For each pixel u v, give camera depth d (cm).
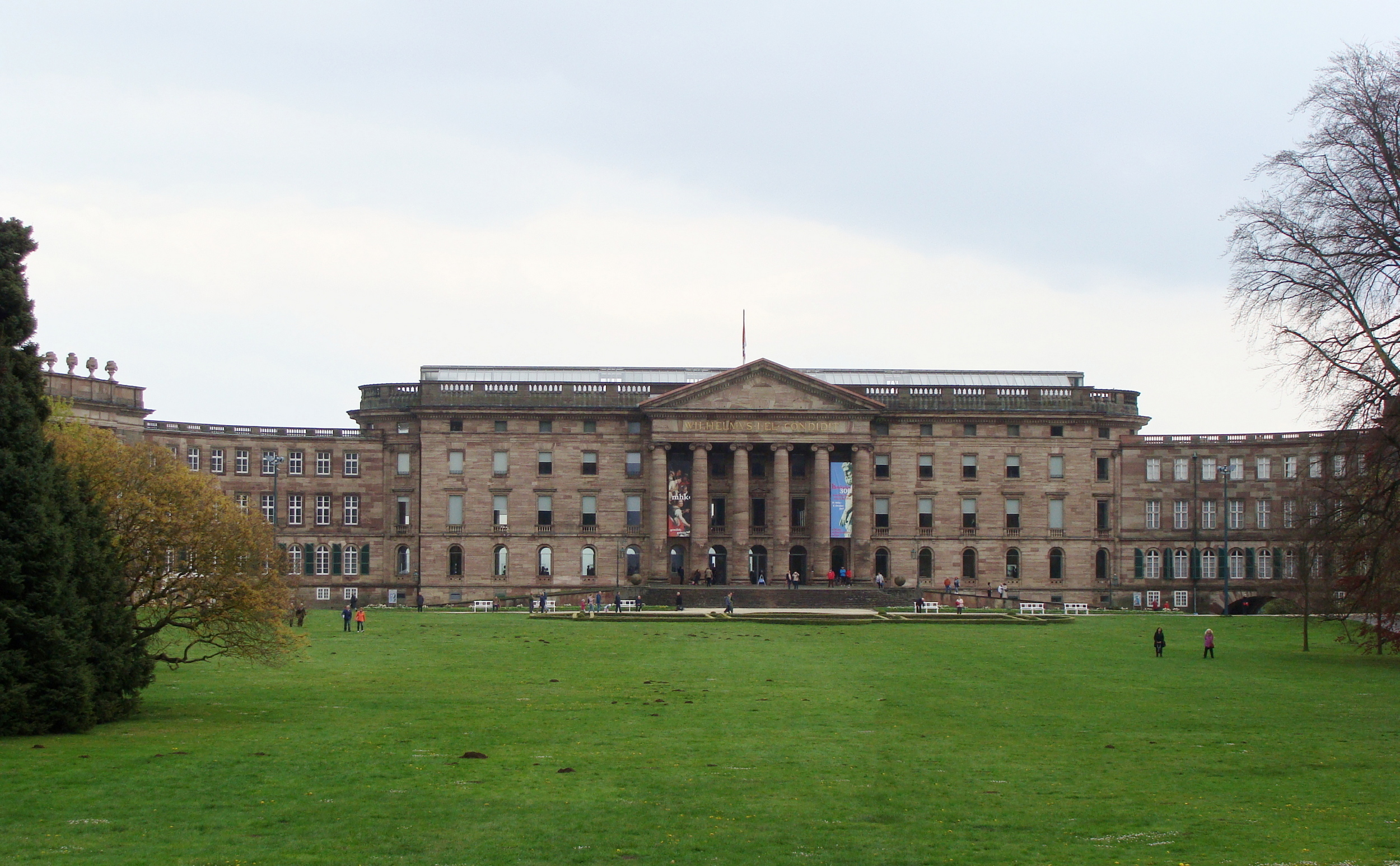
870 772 3672
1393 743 4181
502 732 4316
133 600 4994
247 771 3578
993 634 8669
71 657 4194
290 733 4241
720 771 3672
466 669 6281
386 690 5475
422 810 3161
